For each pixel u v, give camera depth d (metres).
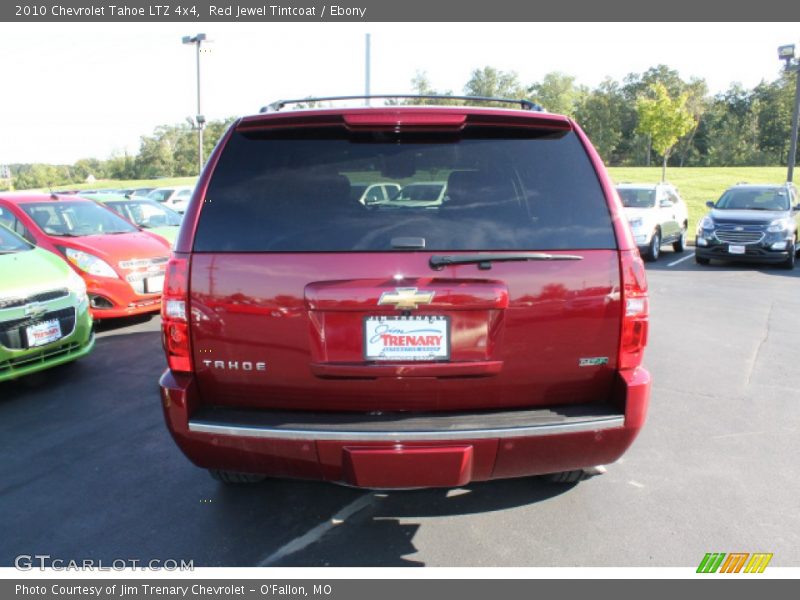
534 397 2.70
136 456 4.09
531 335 2.60
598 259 2.61
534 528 3.19
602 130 102.44
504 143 2.78
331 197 2.68
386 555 2.97
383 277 2.54
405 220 2.61
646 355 6.46
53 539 3.13
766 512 3.34
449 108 2.77
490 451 2.57
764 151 102.06
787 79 102.44
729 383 5.54
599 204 2.68
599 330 2.64
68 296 5.58
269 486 3.67
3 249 5.74
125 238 8.19
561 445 2.62
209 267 2.62
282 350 2.61
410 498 3.51
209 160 2.74
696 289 10.65
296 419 2.64
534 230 2.61
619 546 3.03
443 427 2.55
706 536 3.11
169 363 2.71
